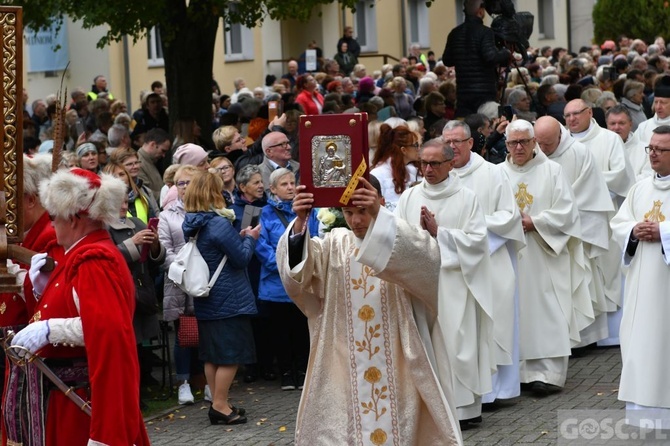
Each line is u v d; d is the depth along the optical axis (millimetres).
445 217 9008
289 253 6117
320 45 33375
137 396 5578
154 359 11039
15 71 6215
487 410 9453
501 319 9516
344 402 6219
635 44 32688
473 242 8914
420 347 6121
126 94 27203
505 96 17078
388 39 36375
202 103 16359
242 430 8906
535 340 10086
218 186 9336
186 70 16219
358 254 5895
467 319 8891
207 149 15055
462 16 40406
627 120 12820
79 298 5504
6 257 6062
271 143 11117
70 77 26188
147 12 15211
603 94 15477
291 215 10102
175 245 9828
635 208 8672
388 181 9906
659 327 8266
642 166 12852
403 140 10000
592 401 9586
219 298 9070
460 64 16438
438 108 15977
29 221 6723
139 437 5754
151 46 28438
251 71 31516
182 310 9641
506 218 9531
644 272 8352
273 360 10641
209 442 8586
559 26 44875
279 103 14336
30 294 6344
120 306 5539
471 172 9719
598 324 11711
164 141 12492
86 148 10430
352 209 5941
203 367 10297
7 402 5941
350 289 6234
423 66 28234
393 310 6195
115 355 5469
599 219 11344
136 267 9375
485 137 12055
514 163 10703
